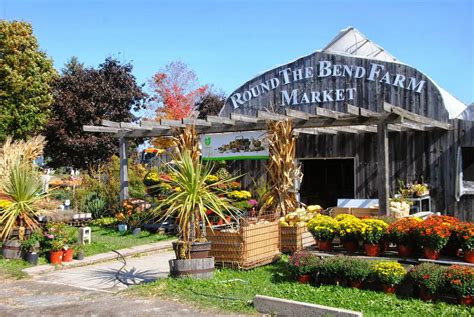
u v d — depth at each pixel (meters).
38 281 8.46
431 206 13.38
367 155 14.47
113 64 24.11
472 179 13.19
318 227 8.48
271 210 11.10
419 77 13.87
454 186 13.07
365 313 5.98
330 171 20.28
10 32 23.73
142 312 6.15
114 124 13.21
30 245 10.00
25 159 13.69
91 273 9.16
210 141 15.55
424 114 13.70
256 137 14.73
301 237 9.90
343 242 8.28
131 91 23.88
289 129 11.23
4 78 22.98
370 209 10.81
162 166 15.96
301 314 5.73
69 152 23.27
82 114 22.62
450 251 7.55
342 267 7.21
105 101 23.38
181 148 12.63
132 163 18.77
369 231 7.88
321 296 6.76
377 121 10.60
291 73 16.17
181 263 7.58
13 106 22.83
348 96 15.09
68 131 22.94
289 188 11.10
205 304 6.36
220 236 8.76
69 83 23.28
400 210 10.68
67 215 12.20
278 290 7.10
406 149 13.91
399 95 14.20
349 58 15.14
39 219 11.97
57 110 22.95
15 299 7.20
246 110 17.00
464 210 12.93
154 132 14.81
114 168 17.83
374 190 14.30
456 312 6.00
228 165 17.02
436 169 13.38
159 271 9.24
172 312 6.09
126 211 14.45
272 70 16.55
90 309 6.43
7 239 10.38
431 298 6.52
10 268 9.45
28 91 23.52
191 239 7.72
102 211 16.39
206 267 7.70
